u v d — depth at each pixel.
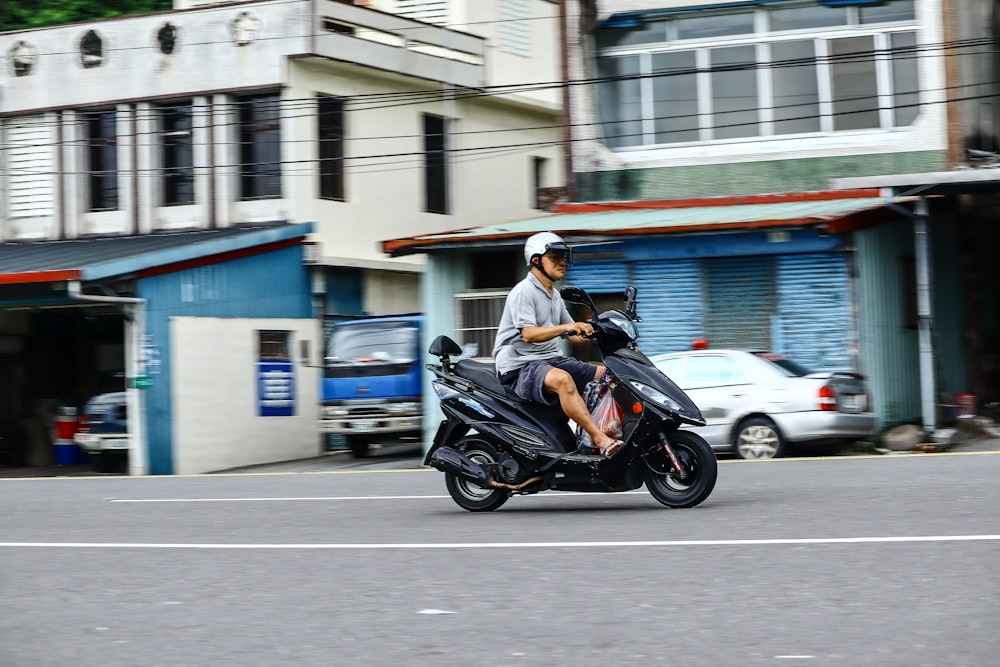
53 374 31.17
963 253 27.08
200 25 29.98
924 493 11.25
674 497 10.91
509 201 35.72
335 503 12.80
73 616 7.17
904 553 7.95
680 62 26.36
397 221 31.80
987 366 28.67
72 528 11.46
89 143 31.25
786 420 19.61
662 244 23.39
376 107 31.38
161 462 25.66
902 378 23.39
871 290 22.50
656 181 26.33
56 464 30.33
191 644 6.34
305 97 29.50
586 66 26.86
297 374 28.80
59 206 31.25
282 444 28.25
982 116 25.66
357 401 25.42
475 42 34.12
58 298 25.59
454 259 25.02
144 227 30.42
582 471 10.99
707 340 23.17
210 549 9.53
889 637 5.88
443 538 9.66
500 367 11.31
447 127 33.56
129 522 11.78
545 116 37.31
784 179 25.42
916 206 21.03
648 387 10.77
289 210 29.28
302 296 29.19
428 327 25.09
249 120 29.83
